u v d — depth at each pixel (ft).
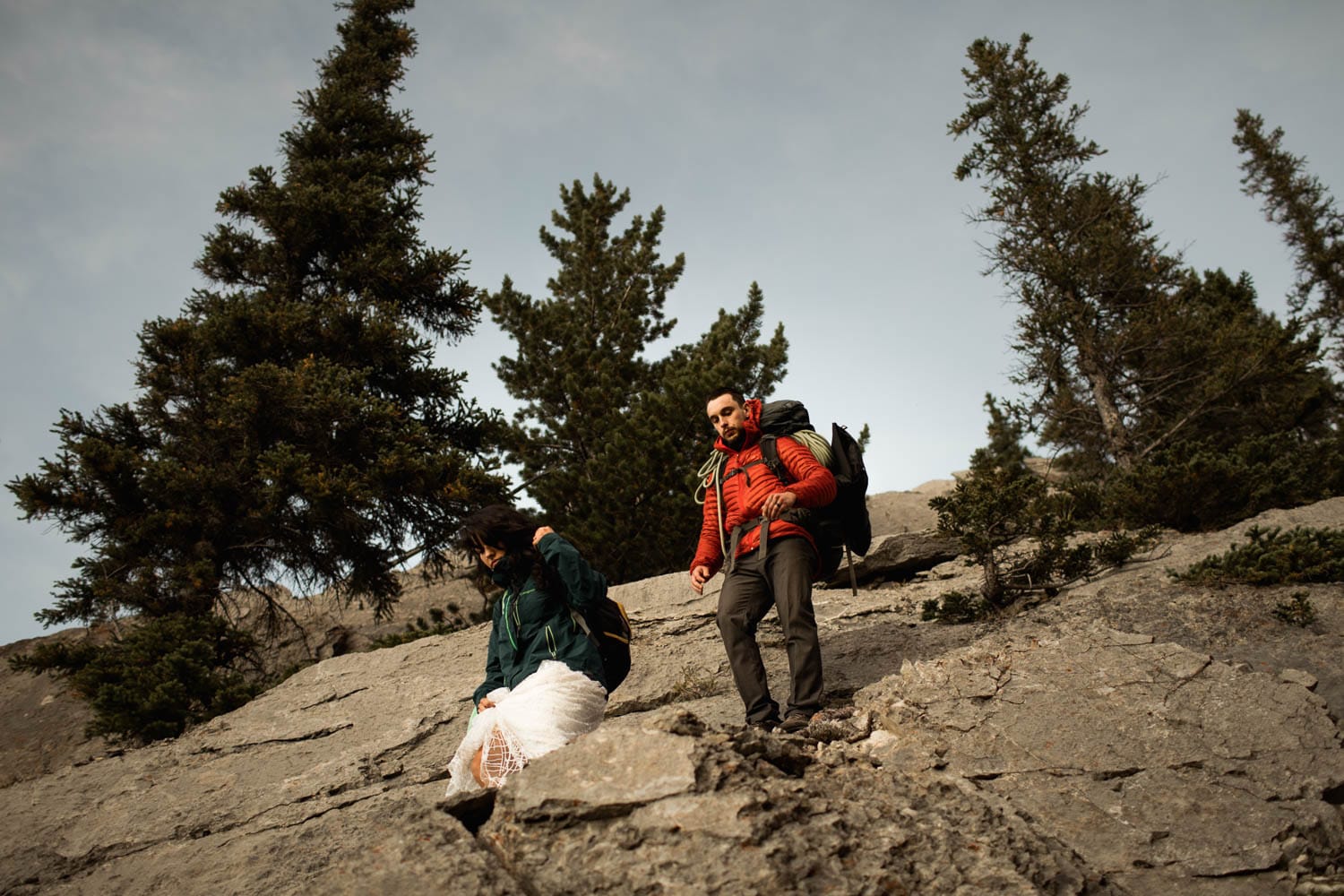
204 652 29.84
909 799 9.90
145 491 38.73
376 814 13.87
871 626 21.03
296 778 15.71
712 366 52.01
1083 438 57.41
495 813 9.18
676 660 19.80
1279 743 11.25
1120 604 18.25
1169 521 30.17
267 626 48.21
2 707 37.86
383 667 21.89
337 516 40.40
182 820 14.39
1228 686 12.53
